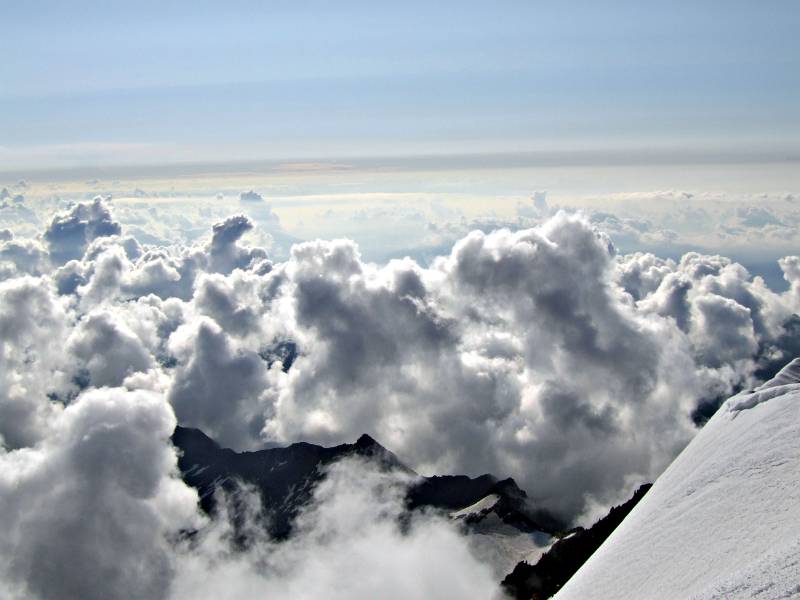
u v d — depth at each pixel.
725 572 42.94
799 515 44.78
